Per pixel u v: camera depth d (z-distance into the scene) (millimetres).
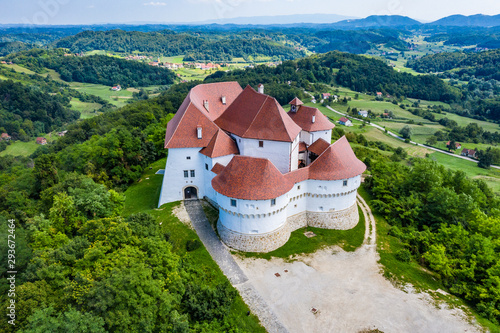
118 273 36094
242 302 45969
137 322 34844
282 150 63438
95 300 33906
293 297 47094
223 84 86000
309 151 74125
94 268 39438
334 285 49562
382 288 49531
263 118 65125
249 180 53000
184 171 67375
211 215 64375
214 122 74000
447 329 42781
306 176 60406
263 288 48500
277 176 54281
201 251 55031
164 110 166500
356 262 54969
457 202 70625
